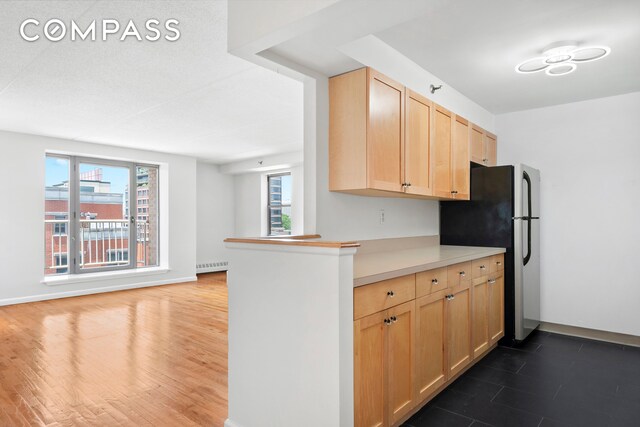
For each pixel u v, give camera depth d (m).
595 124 3.70
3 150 4.96
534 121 4.03
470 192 3.65
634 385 2.54
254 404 1.91
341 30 1.84
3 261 4.96
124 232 6.48
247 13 1.91
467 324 2.72
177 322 4.16
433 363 2.29
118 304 5.07
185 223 7.03
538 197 3.88
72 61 2.75
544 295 3.94
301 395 1.69
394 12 1.66
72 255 5.84
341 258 1.57
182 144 5.93
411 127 2.68
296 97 3.62
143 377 2.69
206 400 2.35
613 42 2.53
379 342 1.84
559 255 3.86
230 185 8.67
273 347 1.82
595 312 3.66
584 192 3.74
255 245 1.89
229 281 2.05
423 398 2.17
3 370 2.82
